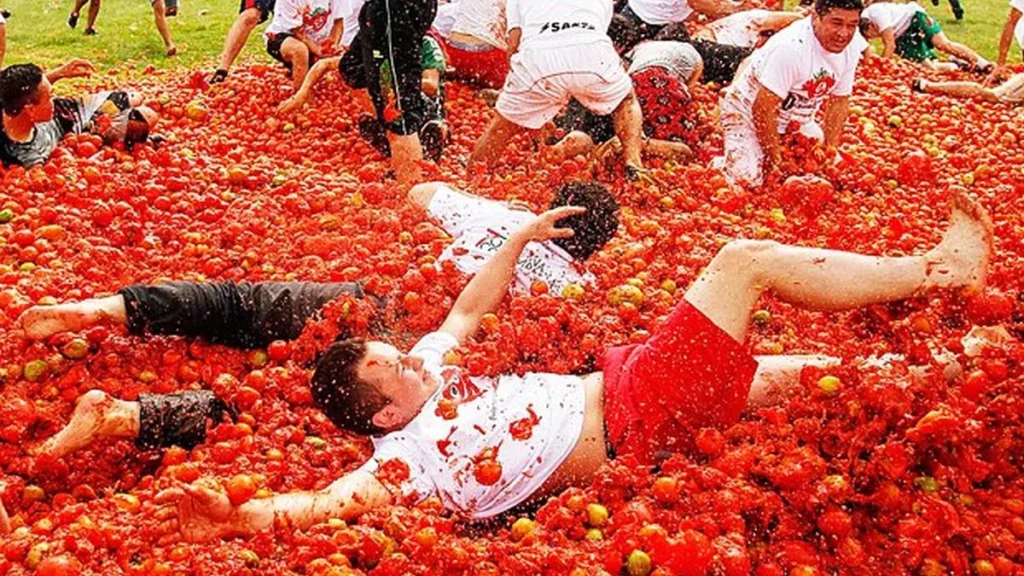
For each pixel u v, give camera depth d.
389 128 7.16
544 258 5.42
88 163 7.12
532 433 4.29
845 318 4.98
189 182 7.06
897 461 4.05
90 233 6.23
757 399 4.48
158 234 6.34
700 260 5.99
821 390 4.27
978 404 4.31
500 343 4.78
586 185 5.51
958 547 4.05
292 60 8.98
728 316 4.20
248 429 4.64
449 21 9.70
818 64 7.21
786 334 5.20
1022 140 8.41
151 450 4.59
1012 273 5.24
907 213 6.98
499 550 3.84
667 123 7.98
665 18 9.78
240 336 5.18
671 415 4.26
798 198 7.04
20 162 6.95
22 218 6.23
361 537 3.88
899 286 4.27
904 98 9.48
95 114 7.65
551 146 7.79
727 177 7.42
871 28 11.09
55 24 12.74
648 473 4.15
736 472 4.10
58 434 4.45
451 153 8.13
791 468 4.01
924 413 4.19
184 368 5.09
